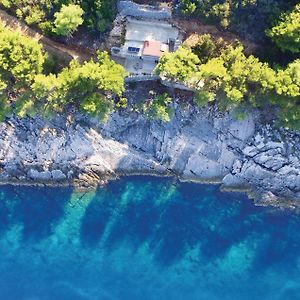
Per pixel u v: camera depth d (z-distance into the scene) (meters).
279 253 102.25
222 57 94.19
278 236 103.31
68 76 91.38
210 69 90.50
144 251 101.06
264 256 101.94
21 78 90.81
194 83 95.44
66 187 103.69
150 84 98.50
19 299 96.50
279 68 93.62
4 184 103.50
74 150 101.38
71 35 94.94
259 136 101.12
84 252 100.50
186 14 93.94
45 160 101.75
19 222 102.00
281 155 101.50
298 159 101.75
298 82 91.00
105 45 96.12
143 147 103.50
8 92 95.06
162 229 102.56
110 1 93.00
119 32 95.69
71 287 97.94
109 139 102.12
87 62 94.44
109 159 103.25
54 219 102.38
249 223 103.81
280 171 102.81
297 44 92.00
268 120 100.69
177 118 100.81
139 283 98.88
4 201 102.88
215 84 94.38
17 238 101.06
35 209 102.75
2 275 98.31
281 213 104.50
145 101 98.44
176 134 101.75
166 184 104.81
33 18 93.19
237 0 92.88
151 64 97.19
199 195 104.94
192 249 101.69
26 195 103.25
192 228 102.94
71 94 93.94
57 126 99.69
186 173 104.81
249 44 97.00
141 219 103.00
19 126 99.31
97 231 101.94
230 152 102.56
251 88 94.88
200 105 95.00
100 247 100.94
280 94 92.06
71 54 96.56
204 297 98.44
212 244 102.25
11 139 99.88
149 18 95.88
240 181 104.94
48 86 89.56
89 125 100.56
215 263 101.00
